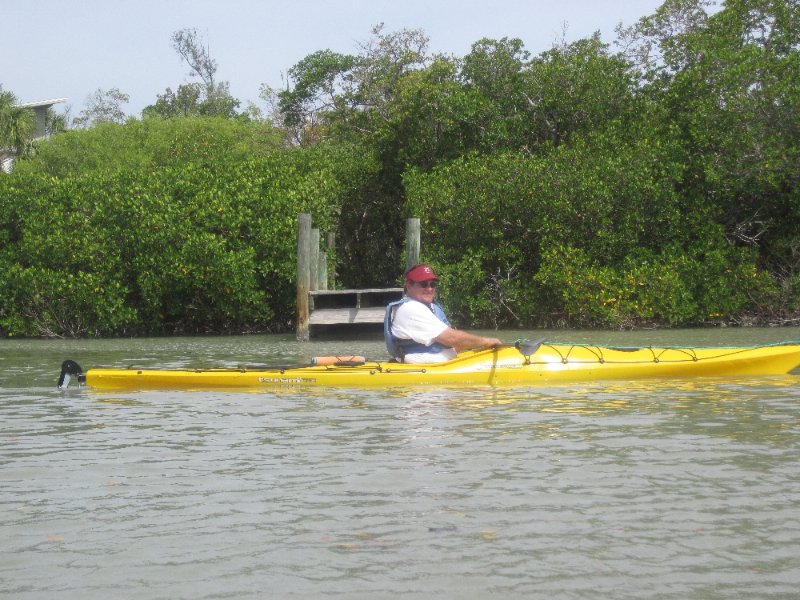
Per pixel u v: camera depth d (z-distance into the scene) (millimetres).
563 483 4477
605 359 8758
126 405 7363
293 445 5516
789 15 19938
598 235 18266
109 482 4641
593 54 21141
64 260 18078
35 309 18328
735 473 4660
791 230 19531
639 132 19781
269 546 3594
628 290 17547
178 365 11203
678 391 7758
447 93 21469
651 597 3047
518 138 21312
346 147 25156
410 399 7395
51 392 8250
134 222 17906
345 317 16203
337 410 6871
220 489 4465
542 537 3658
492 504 4125
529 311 18719
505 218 18766
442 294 18312
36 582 3250
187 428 6195
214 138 28812
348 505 4137
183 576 3289
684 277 18062
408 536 3688
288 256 18188
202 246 17547
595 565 3344
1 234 19016
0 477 4770
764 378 8664
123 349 14305
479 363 8469
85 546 3629
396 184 23453
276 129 33031
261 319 19234
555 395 7551
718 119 18656
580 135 20578
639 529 3746
